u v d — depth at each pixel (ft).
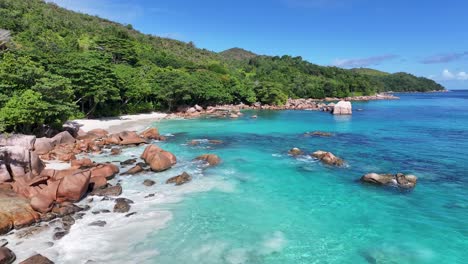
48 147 99.04
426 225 55.72
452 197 68.33
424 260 45.19
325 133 145.07
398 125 179.42
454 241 50.31
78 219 55.01
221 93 276.41
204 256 45.39
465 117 220.02
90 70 164.86
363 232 53.21
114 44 296.92
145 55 352.49
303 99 406.41
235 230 53.26
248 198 67.05
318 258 45.42
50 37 281.54
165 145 118.83
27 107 101.30
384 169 88.43
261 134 147.23
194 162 93.35
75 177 62.23
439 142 127.24
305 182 77.61
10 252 42.47
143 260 44.06
